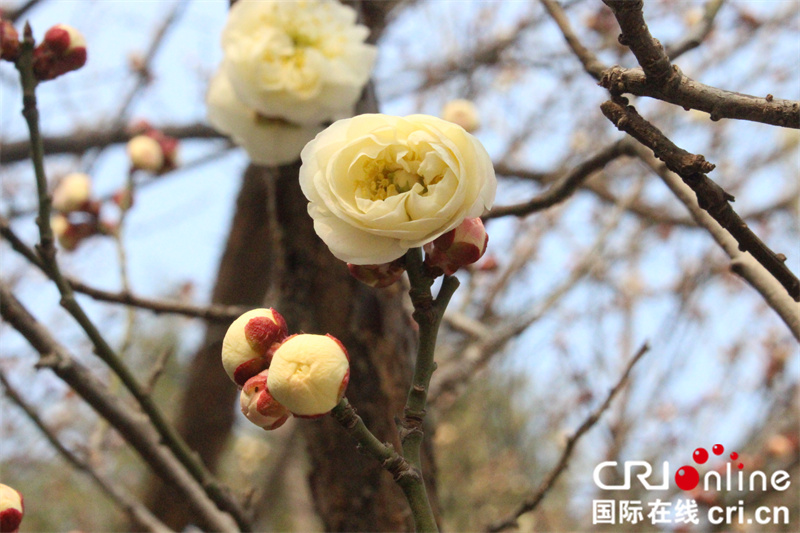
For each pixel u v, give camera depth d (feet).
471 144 1.07
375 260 1.07
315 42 1.41
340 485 1.45
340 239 1.07
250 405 1.07
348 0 1.54
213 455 2.51
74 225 1.65
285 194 1.48
